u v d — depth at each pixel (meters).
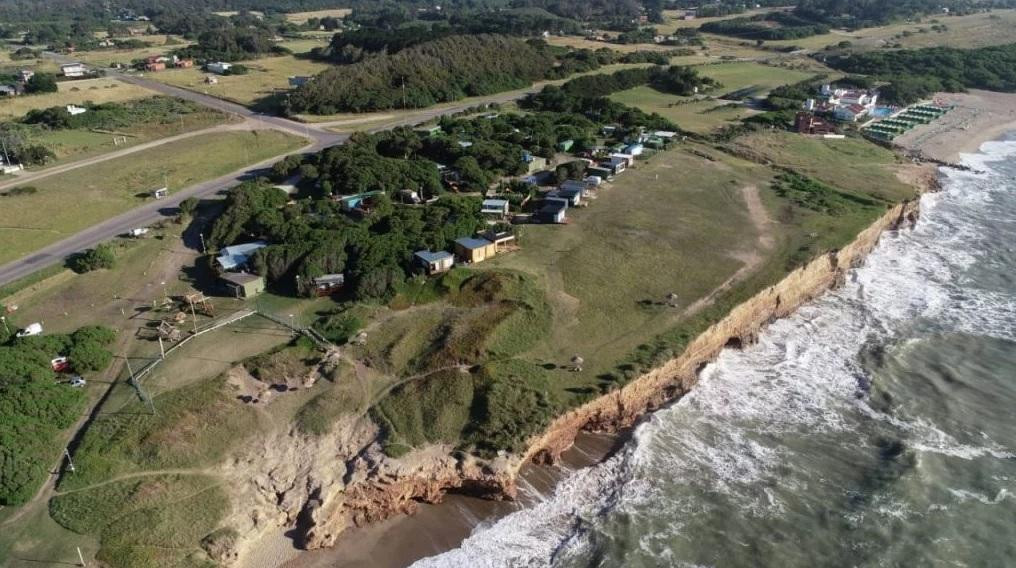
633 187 101.25
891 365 65.56
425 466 49.47
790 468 53.06
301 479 48.44
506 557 45.88
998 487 51.03
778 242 81.69
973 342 69.44
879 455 54.47
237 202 87.00
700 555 45.81
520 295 68.25
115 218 91.69
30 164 112.56
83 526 44.09
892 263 86.00
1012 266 85.38
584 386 56.34
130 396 55.25
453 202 89.31
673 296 68.81
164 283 74.56
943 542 46.50
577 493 50.66
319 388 56.38
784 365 65.75
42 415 51.38
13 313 68.38
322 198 94.94
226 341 62.91
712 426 57.50
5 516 44.78
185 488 47.06
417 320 64.88
